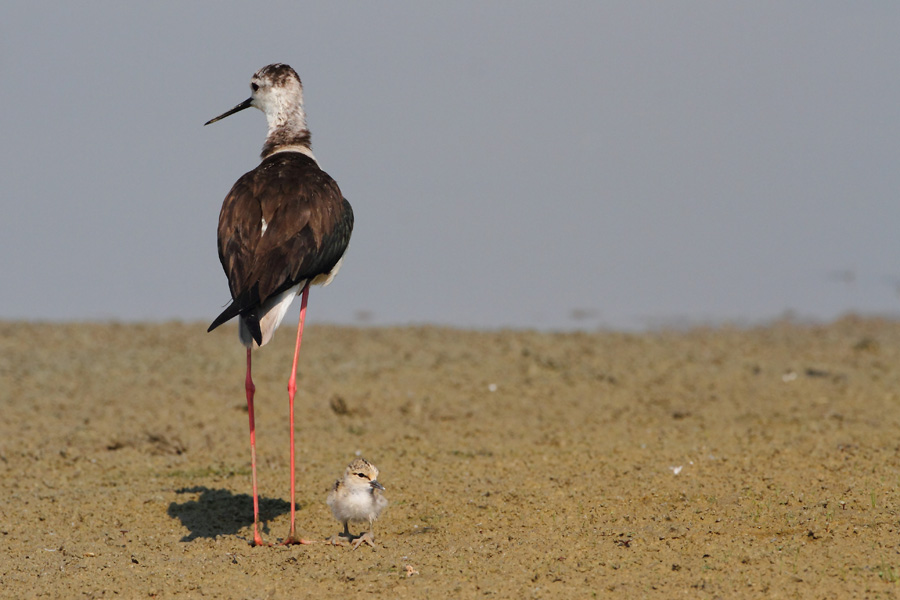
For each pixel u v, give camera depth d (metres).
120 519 10.87
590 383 17.53
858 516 9.66
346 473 9.88
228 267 9.64
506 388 17.17
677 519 9.97
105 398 16.33
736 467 11.91
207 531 10.48
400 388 17.12
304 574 8.84
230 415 15.55
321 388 17.12
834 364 18.83
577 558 8.91
